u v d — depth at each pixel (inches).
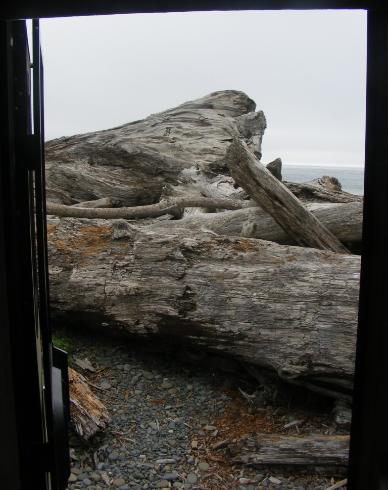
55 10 36.4
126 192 329.7
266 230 209.3
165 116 416.5
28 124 49.3
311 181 294.7
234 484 122.2
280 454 126.0
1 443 42.6
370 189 40.6
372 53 39.5
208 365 176.4
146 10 36.5
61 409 65.1
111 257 178.7
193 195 306.0
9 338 42.6
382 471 38.8
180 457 133.0
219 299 156.6
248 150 191.6
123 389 165.5
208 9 36.3
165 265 167.3
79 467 127.6
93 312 179.8
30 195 50.3
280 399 155.5
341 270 148.0
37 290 54.6
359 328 42.0
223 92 451.5
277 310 148.6
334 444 124.6
